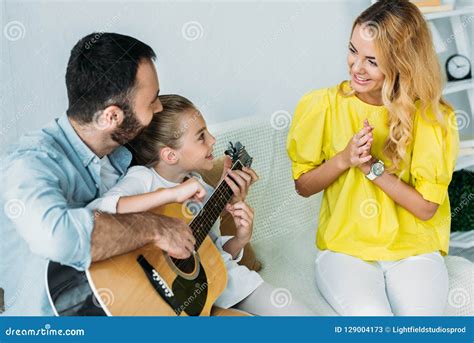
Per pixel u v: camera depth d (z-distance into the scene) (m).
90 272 1.28
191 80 1.84
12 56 1.67
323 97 1.54
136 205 1.35
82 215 1.27
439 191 1.46
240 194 1.48
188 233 1.33
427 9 1.86
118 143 1.47
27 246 1.45
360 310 1.39
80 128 1.43
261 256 1.63
